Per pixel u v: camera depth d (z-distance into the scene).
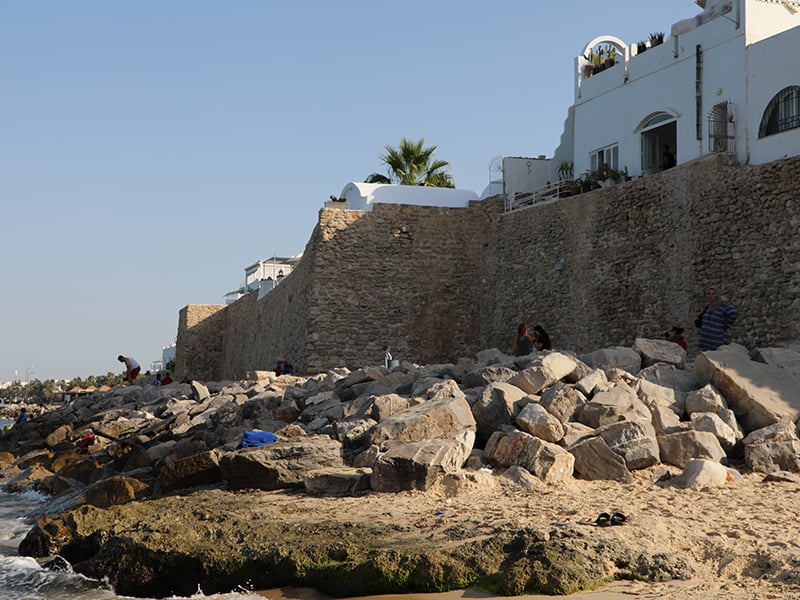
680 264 25.09
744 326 22.95
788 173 22.23
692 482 12.08
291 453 13.65
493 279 32.97
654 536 9.05
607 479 12.67
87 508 12.57
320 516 11.05
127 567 10.21
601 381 15.07
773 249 22.41
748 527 9.44
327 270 32.25
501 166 35.44
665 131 29.20
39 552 12.11
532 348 21.44
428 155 46.28
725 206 23.84
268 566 9.42
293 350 35.12
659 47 27.94
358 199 34.47
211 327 59.03
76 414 35.25
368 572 8.58
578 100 32.03
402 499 11.85
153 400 32.62
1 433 38.38
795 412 14.29
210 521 11.05
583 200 28.97
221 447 17.45
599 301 27.97
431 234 33.41
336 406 17.77
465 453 12.95
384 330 32.47
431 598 8.23
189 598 9.20
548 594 7.88
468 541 9.12
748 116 24.09
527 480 12.27
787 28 25.05
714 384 15.27
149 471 17.78
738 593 7.54
